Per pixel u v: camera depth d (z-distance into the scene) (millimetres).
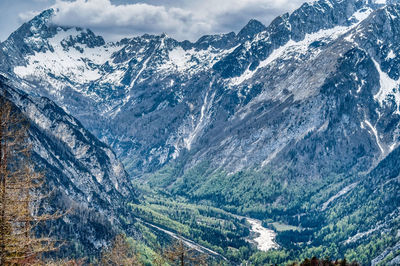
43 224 62375
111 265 112562
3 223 51969
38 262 56938
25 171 55844
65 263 68938
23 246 53125
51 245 59656
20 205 54250
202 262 101562
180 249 99938
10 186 53656
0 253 51500
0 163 53094
